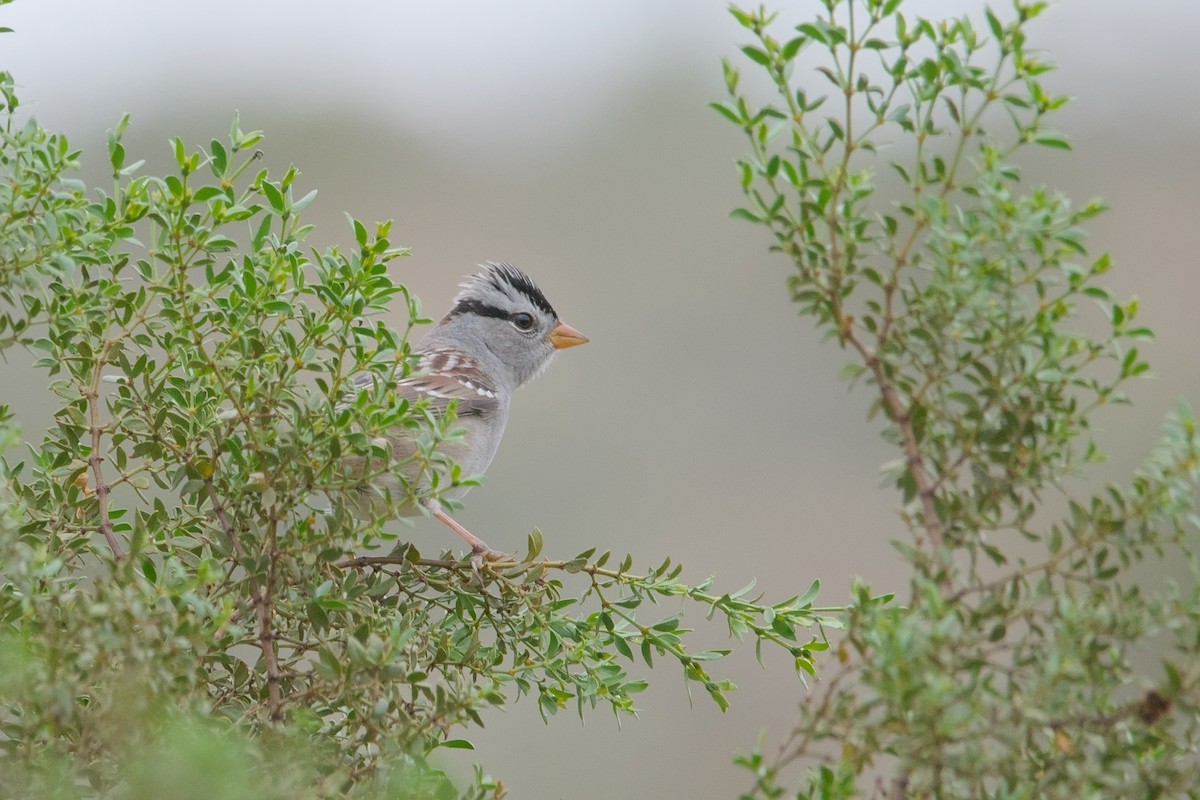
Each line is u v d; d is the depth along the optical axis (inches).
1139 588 182.4
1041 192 193.3
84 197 250.8
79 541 262.5
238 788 179.9
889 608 189.3
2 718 206.7
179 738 184.7
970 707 172.6
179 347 271.9
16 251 244.8
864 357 197.9
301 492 237.8
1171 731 185.8
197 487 257.4
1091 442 194.1
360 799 208.2
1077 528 187.0
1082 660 179.5
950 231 196.2
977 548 194.9
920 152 195.3
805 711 179.9
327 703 227.8
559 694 284.2
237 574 310.7
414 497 237.6
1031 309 195.3
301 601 246.5
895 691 171.0
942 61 194.4
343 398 256.7
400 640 219.6
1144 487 186.5
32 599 205.2
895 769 187.6
